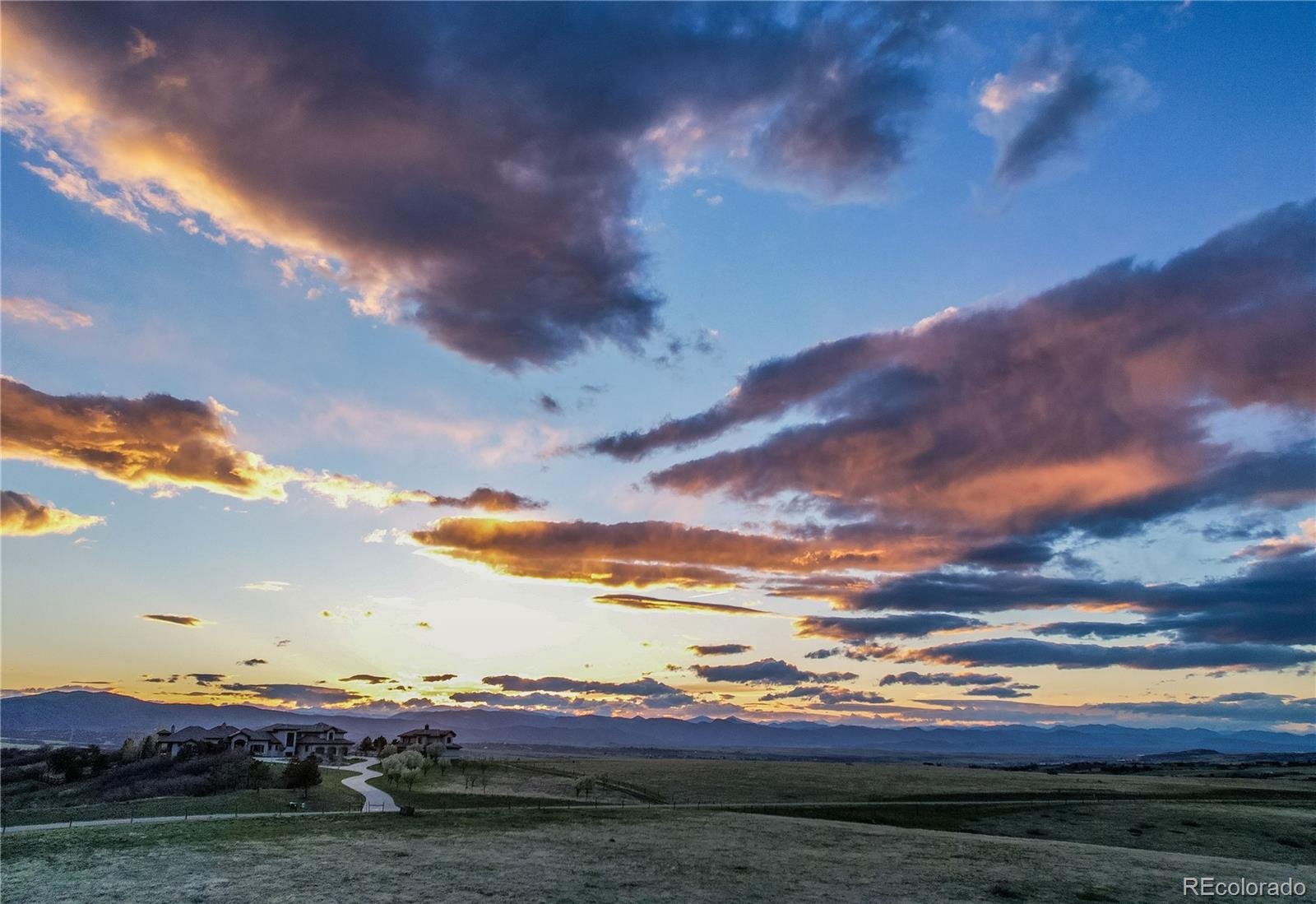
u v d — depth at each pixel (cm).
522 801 10662
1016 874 6078
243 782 11100
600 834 7506
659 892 5256
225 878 5178
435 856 6097
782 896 5262
